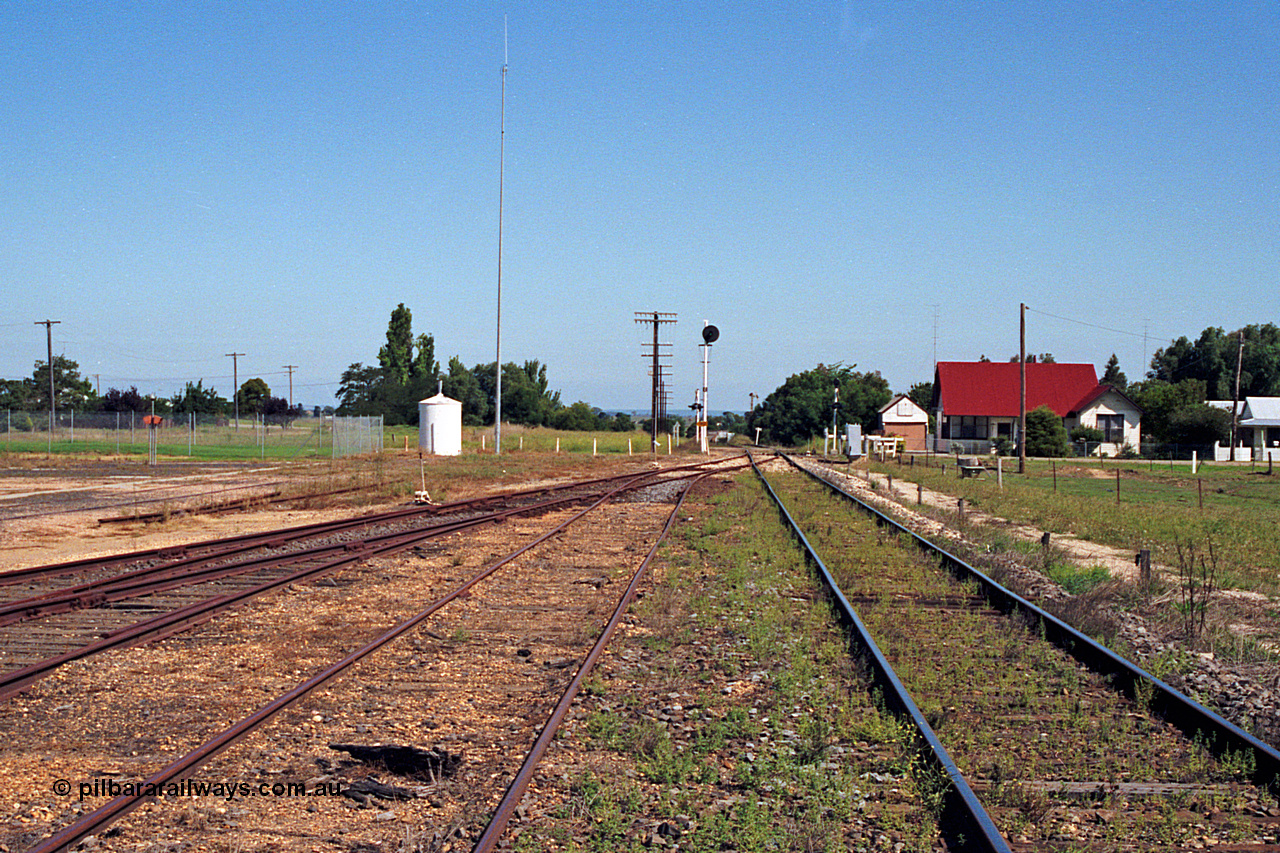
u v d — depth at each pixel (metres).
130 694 8.04
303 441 61.41
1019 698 8.09
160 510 22.67
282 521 22.06
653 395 67.75
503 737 7.08
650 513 24.52
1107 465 57.94
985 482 38.97
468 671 8.94
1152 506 28.17
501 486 33.06
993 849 4.91
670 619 11.06
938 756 6.14
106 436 61.41
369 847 5.25
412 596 12.67
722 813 5.71
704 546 17.45
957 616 11.55
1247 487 39.84
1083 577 14.78
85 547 17.41
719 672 8.98
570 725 7.18
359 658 8.98
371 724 7.30
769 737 7.15
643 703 7.92
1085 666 9.20
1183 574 14.53
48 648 9.59
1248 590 14.66
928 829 5.41
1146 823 5.65
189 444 50.72
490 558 16.22
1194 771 6.45
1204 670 9.40
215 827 5.43
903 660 9.07
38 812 5.63
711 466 49.16
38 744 6.85
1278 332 134.75
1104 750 6.90
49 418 59.84
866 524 21.59
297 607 11.73
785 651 9.64
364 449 53.09
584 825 5.54
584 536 19.55
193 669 8.82
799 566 15.29
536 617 11.45
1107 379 154.12
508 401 118.19
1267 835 5.52
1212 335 123.81
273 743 6.79
